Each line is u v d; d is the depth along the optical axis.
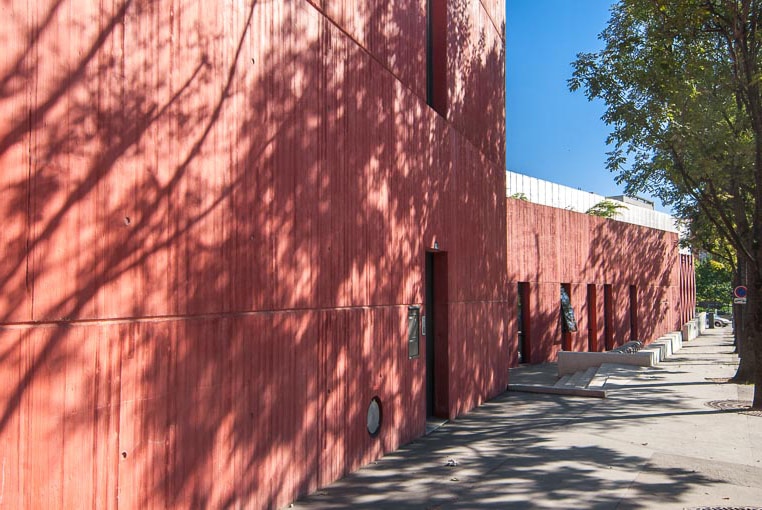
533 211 23.14
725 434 9.70
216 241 5.04
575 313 25.91
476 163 12.55
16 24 3.46
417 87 9.52
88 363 3.84
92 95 3.92
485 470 7.42
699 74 13.64
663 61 13.34
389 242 8.32
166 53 4.53
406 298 8.86
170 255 4.54
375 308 7.88
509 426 10.23
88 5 3.90
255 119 5.57
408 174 9.02
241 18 5.39
